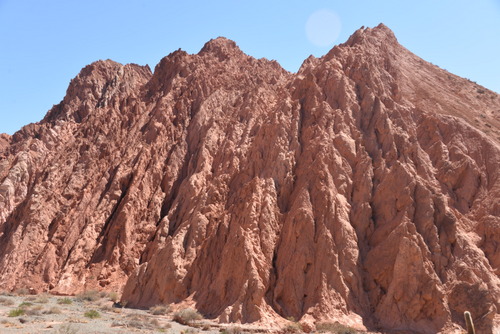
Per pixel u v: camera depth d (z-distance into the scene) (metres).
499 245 32.12
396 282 29.58
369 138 40.00
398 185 34.62
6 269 46.47
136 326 26.56
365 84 45.66
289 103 45.12
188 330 25.94
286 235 33.47
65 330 23.30
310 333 26.75
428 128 41.59
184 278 35.09
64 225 49.34
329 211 33.62
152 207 47.25
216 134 51.00
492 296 28.84
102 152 57.84
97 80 82.19
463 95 50.06
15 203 59.59
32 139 69.38
